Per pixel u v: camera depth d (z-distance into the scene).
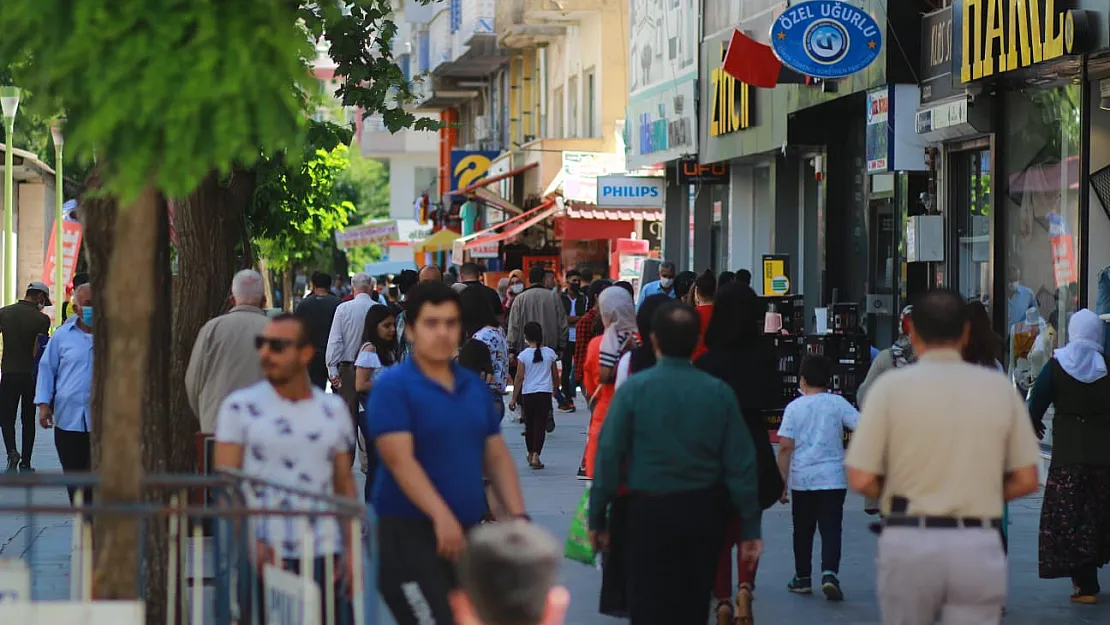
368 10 34.19
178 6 11.96
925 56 46.34
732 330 22.12
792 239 61.00
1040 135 40.75
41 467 42.56
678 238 76.94
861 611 24.03
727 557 22.03
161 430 18.70
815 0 45.38
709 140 65.31
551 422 50.91
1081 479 24.25
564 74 98.19
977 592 15.04
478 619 8.53
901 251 49.81
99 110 11.77
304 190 49.81
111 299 12.56
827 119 55.84
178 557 16.20
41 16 11.96
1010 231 42.44
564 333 55.50
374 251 194.62
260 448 16.66
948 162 46.22
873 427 15.29
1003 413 15.19
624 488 18.84
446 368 16.55
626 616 18.78
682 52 68.25
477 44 109.00
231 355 23.11
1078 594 24.75
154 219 12.59
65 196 96.50
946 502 15.04
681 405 17.81
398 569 16.08
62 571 25.44
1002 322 42.84
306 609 14.37
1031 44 38.03
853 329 42.84
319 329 45.16
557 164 92.19
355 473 40.03
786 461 25.23
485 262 104.12
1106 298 36.72
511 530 8.65
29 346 41.06
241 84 11.85
